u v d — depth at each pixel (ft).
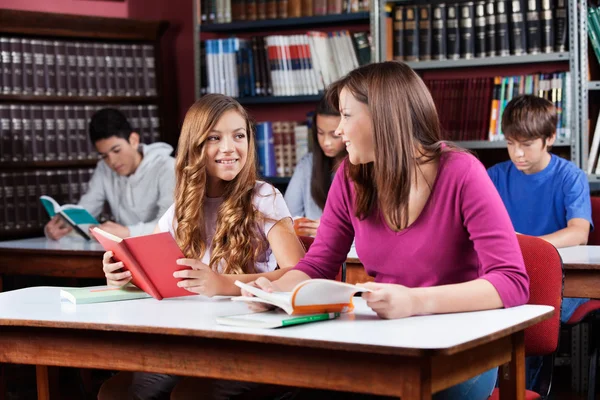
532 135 11.64
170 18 16.90
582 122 13.99
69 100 15.44
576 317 10.97
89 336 6.19
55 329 6.31
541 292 7.27
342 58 15.12
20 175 14.98
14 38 14.87
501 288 6.11
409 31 14.78
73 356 6.26
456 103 14.62
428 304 5.90
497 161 15.14
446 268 6.51
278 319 5.62
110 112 13.39
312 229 11.39
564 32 14.07
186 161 8.02
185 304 6.70
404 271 6.64
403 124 6.25
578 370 12.98
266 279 6.61
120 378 7.53
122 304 6.76
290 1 15.44
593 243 12.10
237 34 16.74
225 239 7.88
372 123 6.27
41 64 15.11
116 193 13.97
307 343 5.15
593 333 12.84
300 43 15.30
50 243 12.34
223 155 7.84
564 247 10.89
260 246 7.93
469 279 6.57
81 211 12.46
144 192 13.61
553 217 12.09
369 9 14.92
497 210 6.31
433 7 14.67
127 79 15.87
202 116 7.86
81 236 12.69
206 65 15.84
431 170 6.46
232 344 5.66
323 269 7.13
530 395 6.70
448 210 6.41
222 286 6.93
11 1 15.57
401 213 6.42
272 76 15.49
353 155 6.48
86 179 15.56
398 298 5.79
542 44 14.20
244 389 7.10
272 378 5.53
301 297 5.70
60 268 11.64
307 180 13.58
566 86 13.98
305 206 13.55
